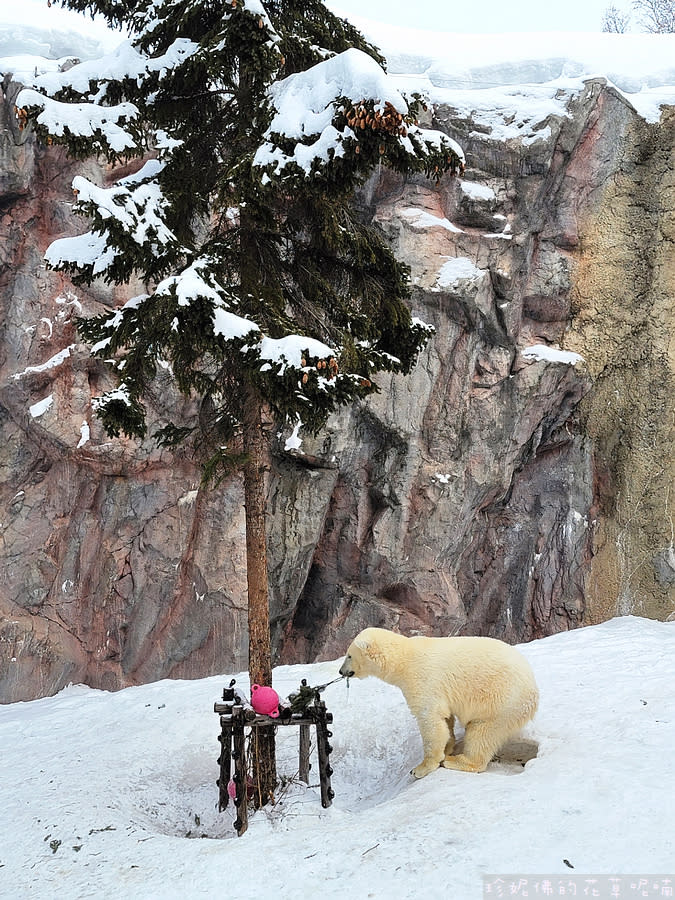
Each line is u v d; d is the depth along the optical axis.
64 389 13.38
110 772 7.07
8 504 13.57
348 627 14.91
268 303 6.43
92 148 6.25
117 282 6.64
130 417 6.53
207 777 7.26
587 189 15.81
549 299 15.69
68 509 13.73
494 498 15.95
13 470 13.62
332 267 7.27
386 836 4.64
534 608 16.11
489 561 16.45
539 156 15.05
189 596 13.98
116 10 7.29
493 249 15.03
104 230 5.87
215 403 13.13
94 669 13.63
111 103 6.72
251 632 6.68
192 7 6.36
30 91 6.01
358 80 5.22
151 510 13.77
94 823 5.74
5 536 13.47
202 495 14.04
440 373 15.09
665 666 7.96
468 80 16.45
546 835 4.37
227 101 7.01
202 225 11.48
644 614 15.63
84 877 4.89
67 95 6.50
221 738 6.31
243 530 14.12
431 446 15.15
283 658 15.22
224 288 6.11
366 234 7.11
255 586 6.68
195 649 13.97
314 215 6.85
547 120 15.09
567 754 5.58
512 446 15.57
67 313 13.37
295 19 7.00
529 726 6.38
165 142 6.67
